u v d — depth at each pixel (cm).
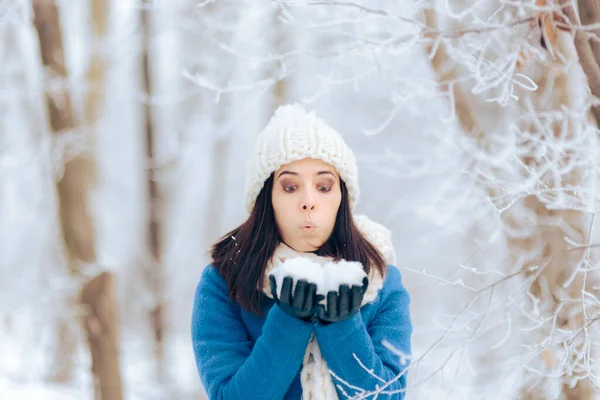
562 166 280
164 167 895
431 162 514
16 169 687
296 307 174
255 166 201
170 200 1008
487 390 275
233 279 200
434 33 280
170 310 884
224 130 778
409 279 875
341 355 181
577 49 213
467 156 390
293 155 195
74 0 771
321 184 198
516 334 343
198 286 209
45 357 651
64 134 553
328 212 197
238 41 676
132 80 968
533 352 236
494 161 295
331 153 196
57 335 621
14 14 537
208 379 193
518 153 298
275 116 209
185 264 1067
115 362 539
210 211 1144
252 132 1061
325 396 185
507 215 354
